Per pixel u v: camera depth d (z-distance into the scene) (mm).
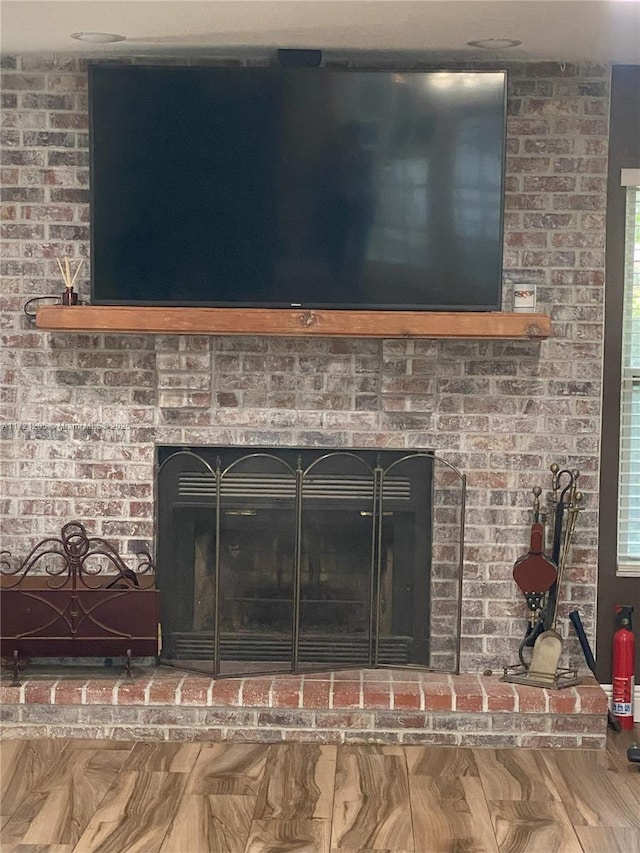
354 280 4047
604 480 4312
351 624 4340
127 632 4051
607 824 3348
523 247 4176
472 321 3939
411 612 4324
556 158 4152
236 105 3998
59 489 4262
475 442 4223
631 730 4242
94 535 4270
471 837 3246
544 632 4145
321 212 4023
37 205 4195
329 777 3689
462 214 4008
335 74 3973
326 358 4223
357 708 3994
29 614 4020
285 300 4059
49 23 3727
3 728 4016
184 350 4191
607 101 4145
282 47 4039
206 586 4336
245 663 4301
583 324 4188
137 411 4246
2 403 4246
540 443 4219
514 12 3520
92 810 3406
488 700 3984
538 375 4203
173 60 4188
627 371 4316
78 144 4184
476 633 4262
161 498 4301
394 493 4285
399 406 4195
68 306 4000
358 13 3578
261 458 4289
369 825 3318
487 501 4234
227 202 4031
